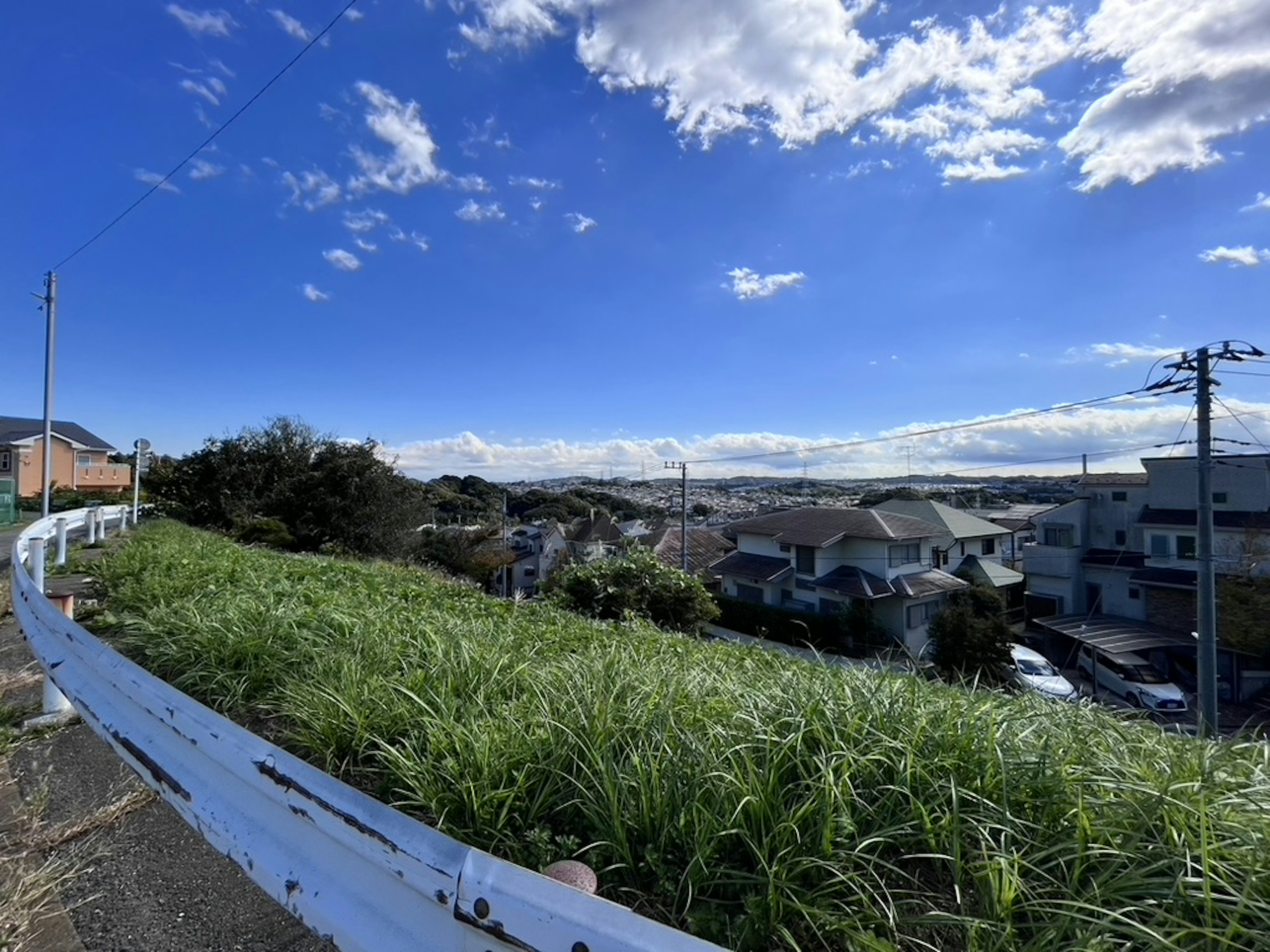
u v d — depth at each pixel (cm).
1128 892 118
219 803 163
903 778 156
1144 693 1346
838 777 161
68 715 312
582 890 120
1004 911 115
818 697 206
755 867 138
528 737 191
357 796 128
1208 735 237
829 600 1989
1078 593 2222
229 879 193
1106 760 167
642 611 877
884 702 205
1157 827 135
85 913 177
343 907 124
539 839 154
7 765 264
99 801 236
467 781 170
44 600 308
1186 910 114
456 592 675
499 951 98
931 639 1577
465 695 244
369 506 1483
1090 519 2248
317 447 1524
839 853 135
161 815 228
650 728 193
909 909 128
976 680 275
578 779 173
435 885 107
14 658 408
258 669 277
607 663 282
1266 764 173
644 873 143
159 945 165
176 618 336
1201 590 932
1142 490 2083
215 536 980
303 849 138
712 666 351
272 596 400
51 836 212
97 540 971
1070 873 127
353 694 228
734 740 181
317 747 210
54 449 3195
